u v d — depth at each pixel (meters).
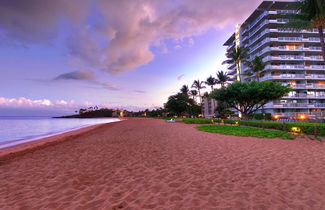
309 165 5.04
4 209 3.09
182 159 6.15
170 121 39.44
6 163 6.71
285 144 8.45
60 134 20.27
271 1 42.19
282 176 4.22
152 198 3.28
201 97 81.25
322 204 2.88
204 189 3.61
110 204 3.10
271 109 41.19
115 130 20.95
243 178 4.16
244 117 28.14
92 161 6.39
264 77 43.50
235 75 58.50
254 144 8.60
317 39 43.47
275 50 42.53
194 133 14.25
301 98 41.50
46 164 6.32
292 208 2.78
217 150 7.45
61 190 3.84
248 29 52.72
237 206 2.88
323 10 15.86
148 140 11.11
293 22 19.00
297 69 42.41
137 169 5.16
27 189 3.99
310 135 10.88
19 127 36.56
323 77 42.44
